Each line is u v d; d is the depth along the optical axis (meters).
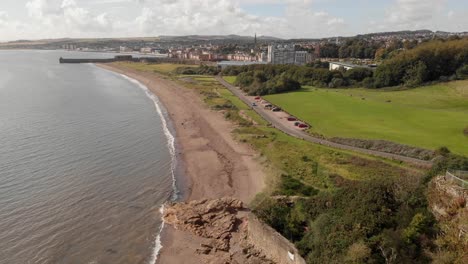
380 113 92.12
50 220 44.16
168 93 138.62
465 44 137.62
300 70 151.62
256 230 37.38
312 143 70.50
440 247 26.30
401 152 61.78
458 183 28.88
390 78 135.12
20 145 70.44
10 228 42.22
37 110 103.12
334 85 140.25
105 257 37.72
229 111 101.75
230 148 71.62
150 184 55.19
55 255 37.81
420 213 28.81
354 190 35.28
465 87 121.88
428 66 135.38
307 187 49.31
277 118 92.94
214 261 36.00
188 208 46.28
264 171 58.53
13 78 183.25
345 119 87.31
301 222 37.31
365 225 29.86
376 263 26.92
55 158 64.12
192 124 90.88
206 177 58.16
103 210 46.94
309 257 30.44
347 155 61.97
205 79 169.88
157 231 42.47
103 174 58.19
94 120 93.69
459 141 65.94
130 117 98.75
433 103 105.69
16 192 50.88
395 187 33.41
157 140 77.81
